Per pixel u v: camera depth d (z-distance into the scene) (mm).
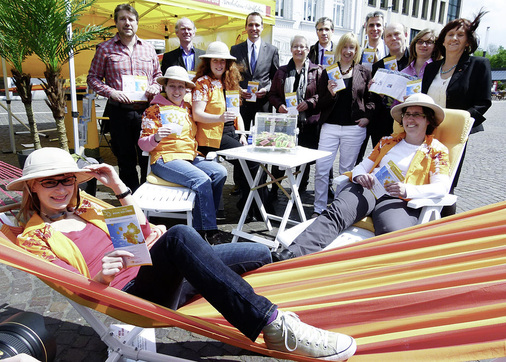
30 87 4539
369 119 4363
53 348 1927
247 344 1769
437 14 30875
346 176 3295
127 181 4801
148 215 3701
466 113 3227
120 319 1890
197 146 4152
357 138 4398
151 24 9727
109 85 4652
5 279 3150
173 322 1650
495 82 44969
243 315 1707
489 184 6293
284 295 2115
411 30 29188
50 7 3713
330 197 5492
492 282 1701
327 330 1883
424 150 3119
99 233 2041
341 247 2441
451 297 1730
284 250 2746
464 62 3693
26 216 1928
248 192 4520
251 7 7586
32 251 1756
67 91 6633
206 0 6664
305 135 5027
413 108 3129
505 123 15992
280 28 19250
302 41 4879
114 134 4648
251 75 5816
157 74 4945
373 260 2258
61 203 1892
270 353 1768
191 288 2215
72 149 6863
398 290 1872
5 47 4047
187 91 4109
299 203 3807
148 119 3760
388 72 3984
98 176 2039
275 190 5301
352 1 21969
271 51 5910
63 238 1845
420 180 3113
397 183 2955
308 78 5000
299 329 1721
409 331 1745
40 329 1891
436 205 2904
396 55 4883
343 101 4332
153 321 1814
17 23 3773
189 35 5691
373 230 3100
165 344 2455
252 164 4328
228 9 7070
